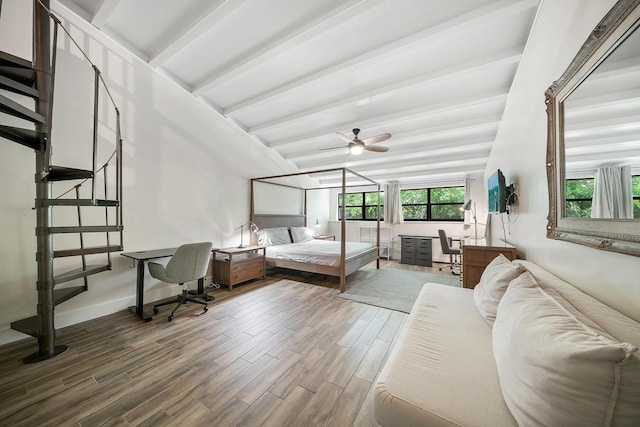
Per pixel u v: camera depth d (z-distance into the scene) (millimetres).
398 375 1035
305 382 1608
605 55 1056
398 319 2611
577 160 1312
